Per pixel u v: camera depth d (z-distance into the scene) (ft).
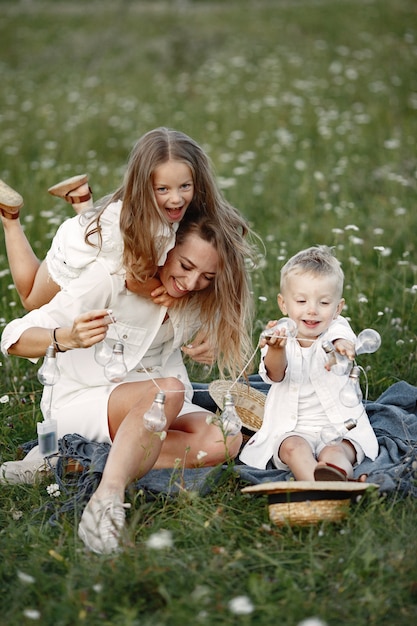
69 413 12.41
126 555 9.59
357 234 23.04
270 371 12.26
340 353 11.82
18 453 13.23
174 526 10.75
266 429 12.52
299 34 51.26
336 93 38.29
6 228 13.42
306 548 9.99
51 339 11.51
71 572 9.41
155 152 11.46
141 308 12.44
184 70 46.62
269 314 18.19
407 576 9.32
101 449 11.83
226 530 10.69
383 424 13.23
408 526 10.34
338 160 30.32
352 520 10.56
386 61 43.19
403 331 17.07
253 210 26.22
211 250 11.93
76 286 12.04
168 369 13.25
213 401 14.47
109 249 11.92
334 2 58.54
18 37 57.06
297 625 8.63
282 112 36.11
